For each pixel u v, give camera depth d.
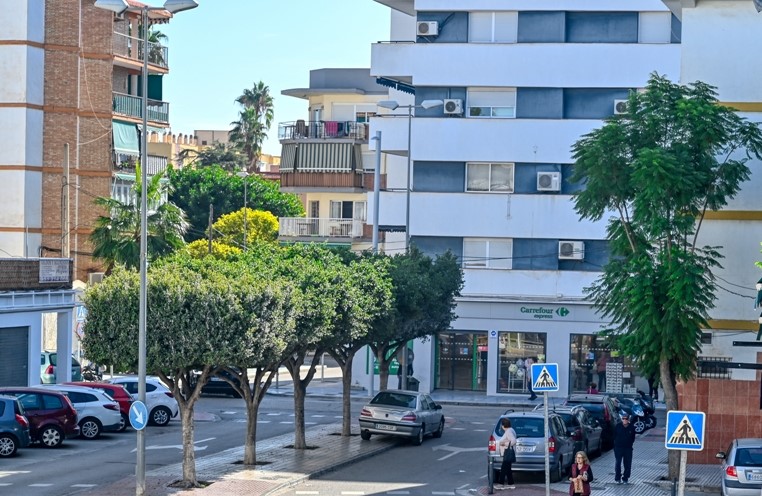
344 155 72.75
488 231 57.66
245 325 28.73
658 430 47.78
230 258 36.00
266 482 29.77
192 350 28.03
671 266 30.19
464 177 58.06
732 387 34.56
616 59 56.69
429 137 58.09
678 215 31.00
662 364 30.95
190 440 29.09
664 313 30.45
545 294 57.41
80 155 63.75
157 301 28.39
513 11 57.69
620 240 32.38
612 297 31.56
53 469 31.92
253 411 32.72
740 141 31.95
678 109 31.19
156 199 56.88
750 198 34.28
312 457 34.84
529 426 31.28
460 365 59.03
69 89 61.09
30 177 59.75
